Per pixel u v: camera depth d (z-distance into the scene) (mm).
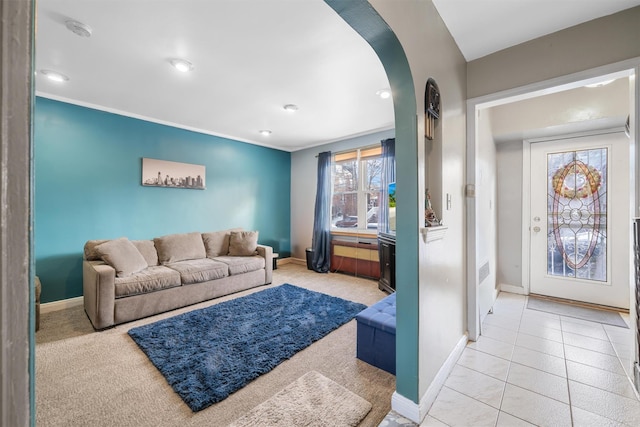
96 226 3342
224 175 4684
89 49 2129
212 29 1899
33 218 337
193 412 1566
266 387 1787
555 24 1897
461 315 2217
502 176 3736
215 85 2752
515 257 3656
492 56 2234
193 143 4258
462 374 1895
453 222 2039
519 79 2113
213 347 2248
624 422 1484
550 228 3445
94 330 2572
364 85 2758
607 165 3102
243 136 4773
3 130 310
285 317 2873
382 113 3572
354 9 1144
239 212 4918
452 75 2035
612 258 3084
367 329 2064
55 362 2049
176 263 3551
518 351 2182
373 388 1777
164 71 2467
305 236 5590
